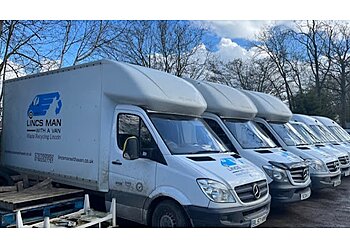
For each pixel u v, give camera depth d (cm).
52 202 643
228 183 516
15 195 645
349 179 1291
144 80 612
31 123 830
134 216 584
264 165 750
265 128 991
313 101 2727
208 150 612
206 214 495
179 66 2711
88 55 1570
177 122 617
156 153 564
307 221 723
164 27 2628
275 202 730
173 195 526
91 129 663
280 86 3659
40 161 794
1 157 938
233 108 845
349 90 3678
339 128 1672
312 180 922
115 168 618
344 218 749
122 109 625
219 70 3053
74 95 707
